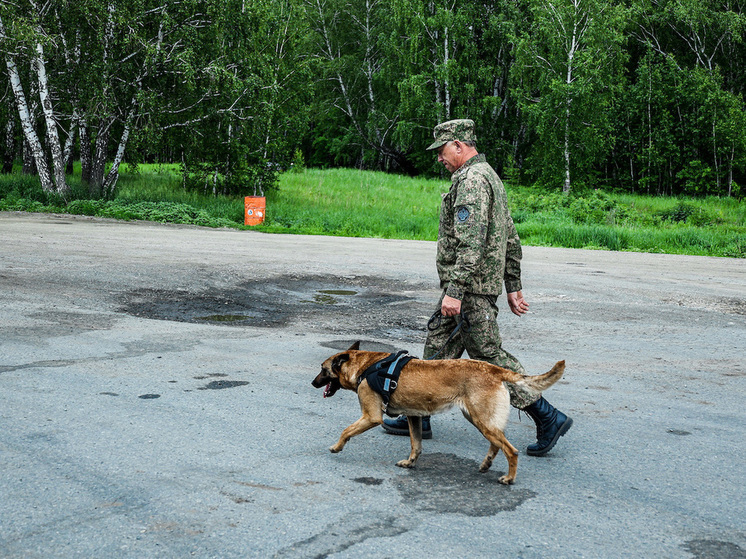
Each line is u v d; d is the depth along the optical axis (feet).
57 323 23.34
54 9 82.64
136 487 10.83
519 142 161.99
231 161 99.71
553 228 76.28
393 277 37.91
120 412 14.69
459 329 13.25
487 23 144.97
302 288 33.78
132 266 36.11
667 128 141.90
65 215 74.43
